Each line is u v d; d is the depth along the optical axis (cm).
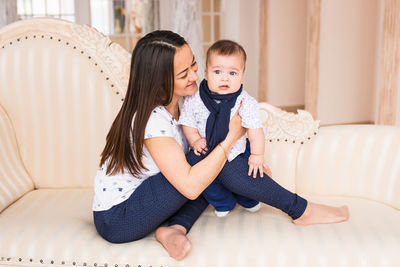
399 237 176
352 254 169
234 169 182
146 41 174
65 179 242
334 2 575
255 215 201
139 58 173
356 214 200
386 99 432
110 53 234
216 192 194
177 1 543
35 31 235
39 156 241
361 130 225
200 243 176
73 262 177
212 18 743
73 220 197
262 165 185
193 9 545
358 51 596
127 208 178
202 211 199
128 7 725
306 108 605
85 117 237
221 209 199
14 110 238
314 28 576
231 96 183
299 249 172
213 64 180
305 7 710
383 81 434
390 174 214
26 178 237
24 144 240
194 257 172
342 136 226
